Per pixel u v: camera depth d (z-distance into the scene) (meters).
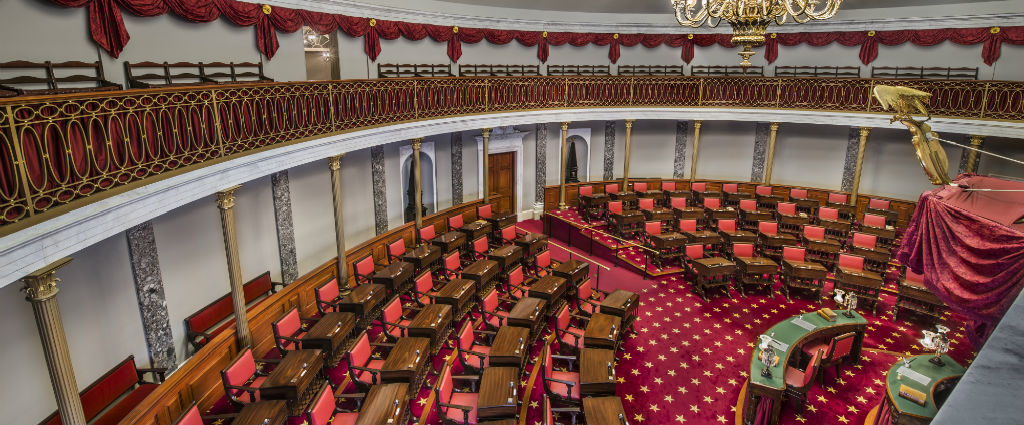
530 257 15.49
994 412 0.74
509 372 9.38
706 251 16.48
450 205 18.73
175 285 10.48
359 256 14.93
